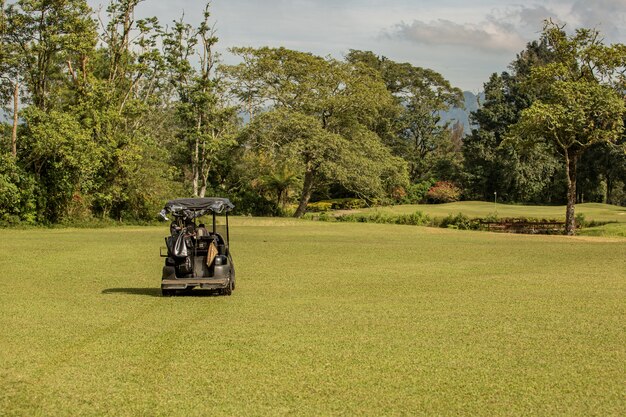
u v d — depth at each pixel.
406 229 42.03
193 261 15.59
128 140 46.19
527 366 9.41
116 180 46.12
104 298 15.28
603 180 82.06
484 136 86.00
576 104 41.06
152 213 48.06
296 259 24.17
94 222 44.16
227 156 60.44
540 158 83.12
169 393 8.18
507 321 12.59
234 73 58.53
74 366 9.27
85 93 46.31
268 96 59.28
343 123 60.88
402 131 96.75
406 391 8.29
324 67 58.75
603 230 43.59
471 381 8.70
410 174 93.38
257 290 16.81
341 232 38.62
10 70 43.91
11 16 43.34
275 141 56.25
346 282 18.39
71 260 23.16
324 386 8.46
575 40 41.91
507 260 24.44
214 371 9.06
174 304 14.43
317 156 55.94
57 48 44.88
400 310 13.77
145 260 23.39
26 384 8.48
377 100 60.16
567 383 8.63
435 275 20.03
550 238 36.06
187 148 58.50
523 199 85.00
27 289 16.72
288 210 63.56
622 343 10.80
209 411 7.59
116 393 8.17
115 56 50.28
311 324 12.17
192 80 58.03
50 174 42.56
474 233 39.69
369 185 56.44
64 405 7.77
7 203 40.59
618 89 42.62
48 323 12.14
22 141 41.97
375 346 10.47
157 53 51.16
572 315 13.26
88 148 42.50
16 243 29.03
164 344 10.53
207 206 16.03
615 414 7.57
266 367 9.25
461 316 13.08
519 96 87.06
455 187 85.69
